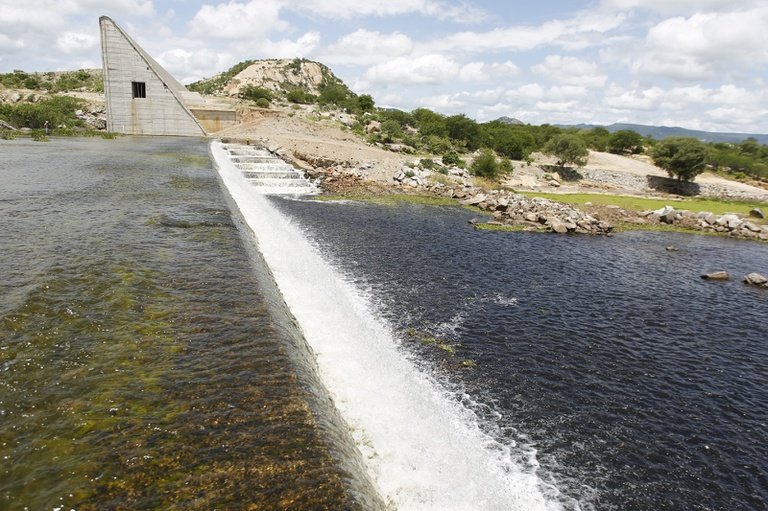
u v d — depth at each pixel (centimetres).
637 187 7850
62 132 5669
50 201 1933
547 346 1583
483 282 2231
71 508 475
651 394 1333
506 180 6894
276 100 11550
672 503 927
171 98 6650
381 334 1538
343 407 923
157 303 1035
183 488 514
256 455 580
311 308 1388
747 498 955
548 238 3462
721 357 1623
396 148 7569
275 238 2186
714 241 3975
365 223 3419
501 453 1013
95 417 634
